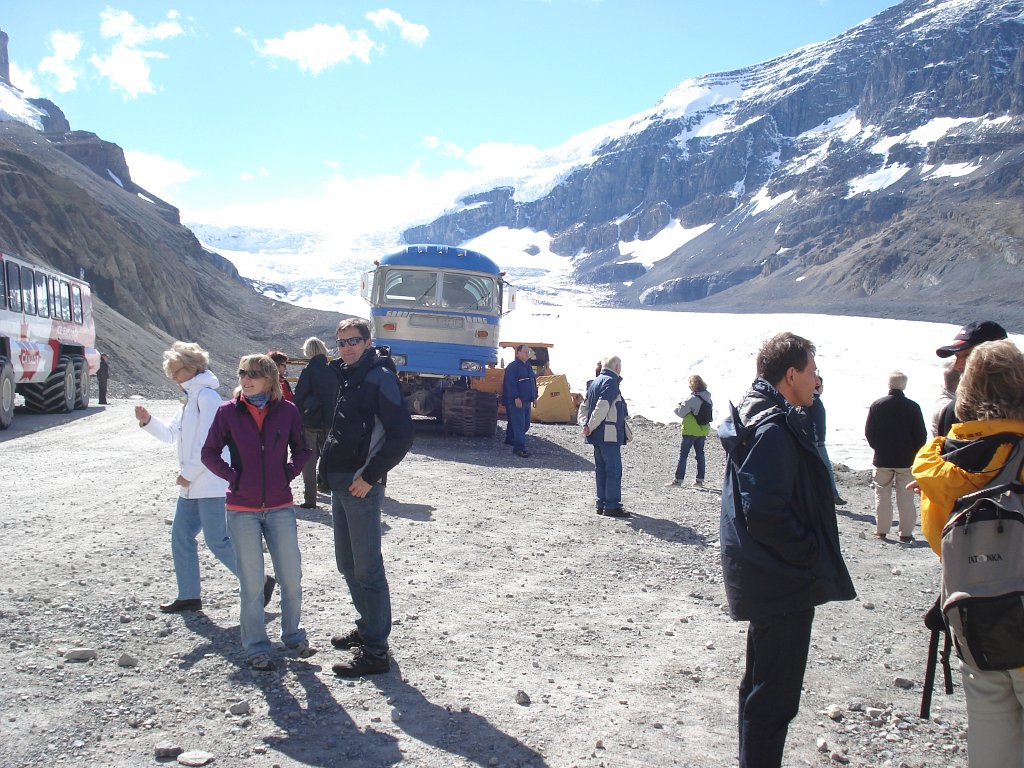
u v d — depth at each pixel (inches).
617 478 437.4
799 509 144.8
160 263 3398.1
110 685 189.9
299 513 397.7
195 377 238.4
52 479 474.0
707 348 3818.9
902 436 413.4
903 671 234.1
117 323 1923.0
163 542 324.5
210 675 199.0
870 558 380.5
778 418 144.8
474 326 719.1
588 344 4153.5
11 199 2613.2
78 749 159.8
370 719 180.2
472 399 726.5
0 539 321.4
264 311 4318.4
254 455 206.4
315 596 268.7
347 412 204.1
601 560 341.4
